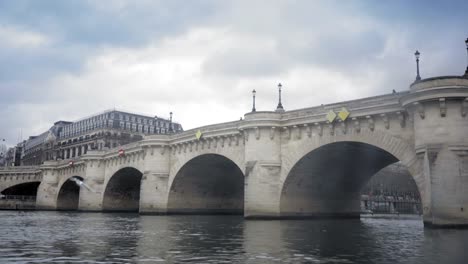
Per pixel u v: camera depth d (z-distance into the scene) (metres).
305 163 49.91
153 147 73.25
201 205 75.44
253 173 50.88
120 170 89.56
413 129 38.38
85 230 37.34
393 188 150.38
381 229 39.12
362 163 53.62
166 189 72.00
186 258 19.80
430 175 33.81
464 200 32.94
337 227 40.94
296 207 52.94
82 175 108.06
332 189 58.25
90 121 155.25
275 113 51.06
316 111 47.34
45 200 122.06
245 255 20.78
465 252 21.64
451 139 33.81
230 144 58.78
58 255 20.88
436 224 33.19
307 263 18.48
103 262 18.64
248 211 50.75
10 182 135.38
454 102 34.12
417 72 37.19
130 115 152.62
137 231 35.94
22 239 28.95
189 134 66.69
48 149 175.00
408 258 19.89
